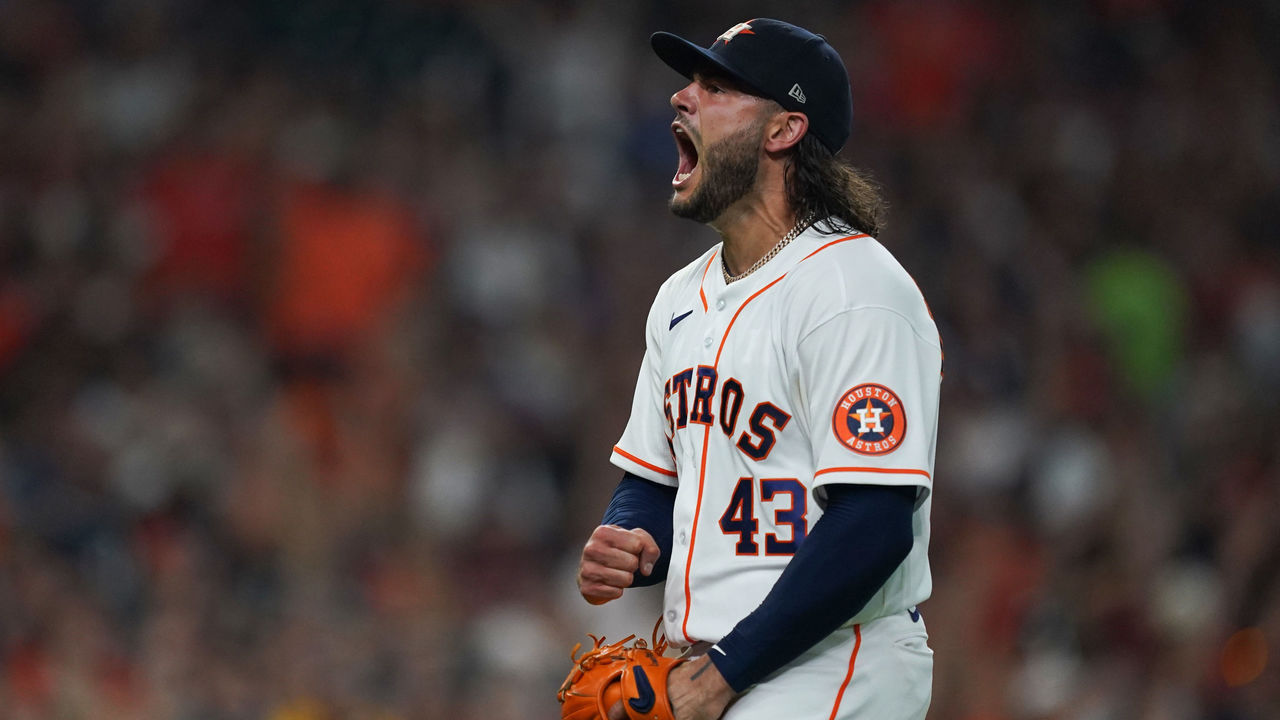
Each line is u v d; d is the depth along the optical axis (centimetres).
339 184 3541
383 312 3400
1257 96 4612
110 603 2623
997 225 3994
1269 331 3822
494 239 3597
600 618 2808
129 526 2795
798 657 973
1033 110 4394
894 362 947
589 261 3706
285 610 2670
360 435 3141
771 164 1025
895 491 923
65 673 2425
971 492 3186
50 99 3653
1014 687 2680
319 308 3375
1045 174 4244
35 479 2825
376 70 3909
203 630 2602
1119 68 4562
